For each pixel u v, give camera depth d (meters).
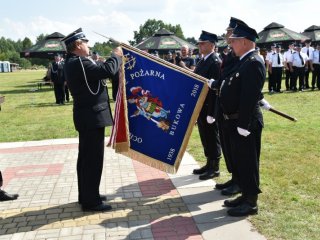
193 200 4.86
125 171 6.15
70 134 9.23
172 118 4.92
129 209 4.64
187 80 4.82
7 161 7.01
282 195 4.87
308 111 11.15
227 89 4.25
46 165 6.65
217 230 4.01
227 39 4.89
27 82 32.38
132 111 4.88
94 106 4.39
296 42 20.22
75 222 4.33
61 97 15.60
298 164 6.13
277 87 16.03
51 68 15.51
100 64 4.33
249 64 4.05
